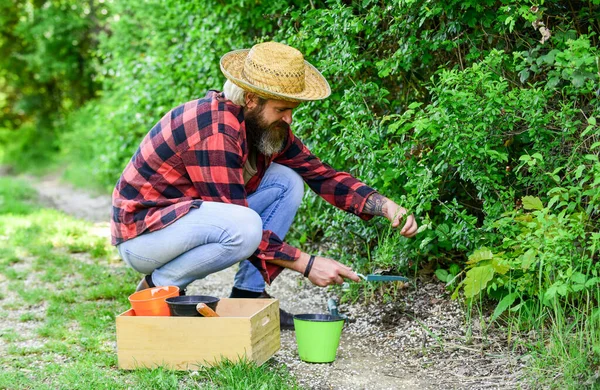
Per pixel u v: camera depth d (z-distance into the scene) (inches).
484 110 110.9
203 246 110.6
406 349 115.5
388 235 132.6
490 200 117.2
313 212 172.2
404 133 131.0
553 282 106.2
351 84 149.2
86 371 106.1
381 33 140.9
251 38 188.5
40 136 719.1
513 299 110.3
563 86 117.5
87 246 211.5
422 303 133.0
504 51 124.8
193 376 101.0
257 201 122.1
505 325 119.5
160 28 264.8
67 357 116.6
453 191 129.8
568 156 114.5
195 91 218.8
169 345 103.9
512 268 108.0
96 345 120.7
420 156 124.6
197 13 211.2
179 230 110.0
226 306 116.0
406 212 117.4
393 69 130.8
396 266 136.6
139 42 316.2
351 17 139.6
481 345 112.5
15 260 197.3
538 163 110.5
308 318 113.2
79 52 664.4
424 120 111.9
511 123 113.9
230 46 197.5
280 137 111.5
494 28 122.2
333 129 154.6
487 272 112.0
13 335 128.4
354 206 121.8
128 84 297.0
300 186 123.7
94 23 618.8
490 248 115.6
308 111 155.0
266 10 171.0
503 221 110.0
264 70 103.4
